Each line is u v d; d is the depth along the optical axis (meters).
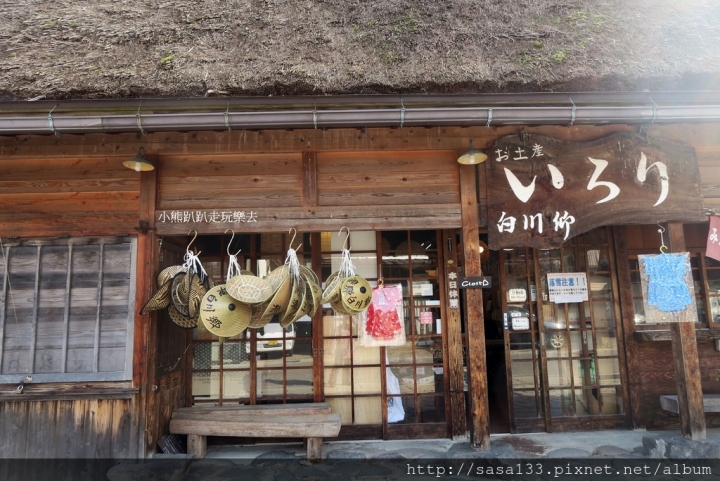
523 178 3.98
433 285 4.98
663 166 4.03
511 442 4.54
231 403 4.77
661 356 5.02
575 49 3.75
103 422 3.78
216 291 3.57
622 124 3.78
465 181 4.03
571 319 5.10
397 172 4.07
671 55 3.71
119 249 3.93
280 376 4.84
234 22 4.11
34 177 3.95
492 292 5.57
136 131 3.37
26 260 3.88
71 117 3.22
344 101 3.40
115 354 3.81
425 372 4.88
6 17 4.27
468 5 4.41
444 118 3.36
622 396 4.93
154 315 3.94
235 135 4.01
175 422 4.21
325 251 5.03
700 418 3.96
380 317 4.48
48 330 3.82
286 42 3.81
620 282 5.03
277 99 3.38
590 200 3.97
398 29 3.96
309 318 4.91
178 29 4.00
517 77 3.46
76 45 3.82
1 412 3.77
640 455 4.14
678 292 3.99
